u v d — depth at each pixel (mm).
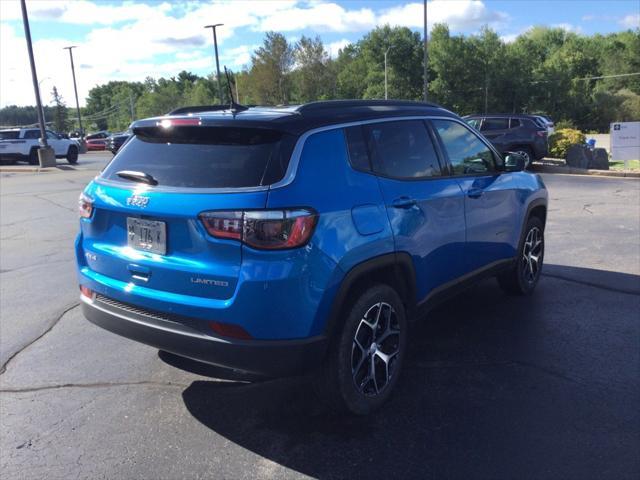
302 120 3164
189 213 2975
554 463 2910
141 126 3504
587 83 79250
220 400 3674
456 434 3199
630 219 9438
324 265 2986
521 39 84688
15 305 5645
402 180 3668
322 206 3012
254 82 75625
